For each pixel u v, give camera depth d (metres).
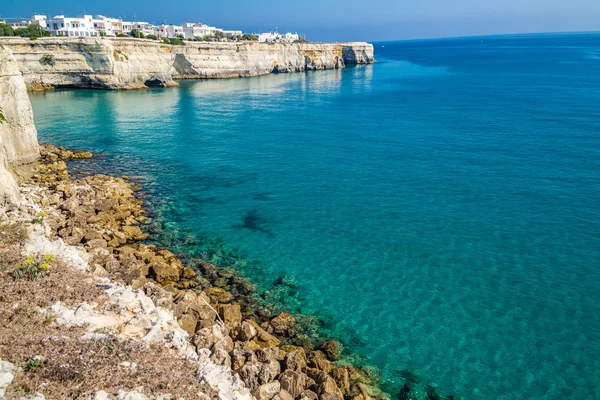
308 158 51.31
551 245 30.56
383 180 43.62
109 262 23.94
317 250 30.22
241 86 125.38
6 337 13.33
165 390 12.78
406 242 31.31
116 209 33.94
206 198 39.19
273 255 29.48
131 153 52.69
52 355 12.81
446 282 26.44
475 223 34.03
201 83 130.00
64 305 16.20
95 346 13.81
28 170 42.38
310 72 179.25
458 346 21.22
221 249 30.08
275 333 21.42
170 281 24.75
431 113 79.00
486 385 18.98
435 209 36.69
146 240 30.81
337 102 95.75
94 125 67.50
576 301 24.58
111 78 103.25
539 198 38.34
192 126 68.94
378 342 21.44
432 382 19.11
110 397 11.72
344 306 24.16
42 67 98.12
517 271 27.53
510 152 51.69
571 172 44.38
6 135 41.53
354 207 37.38
